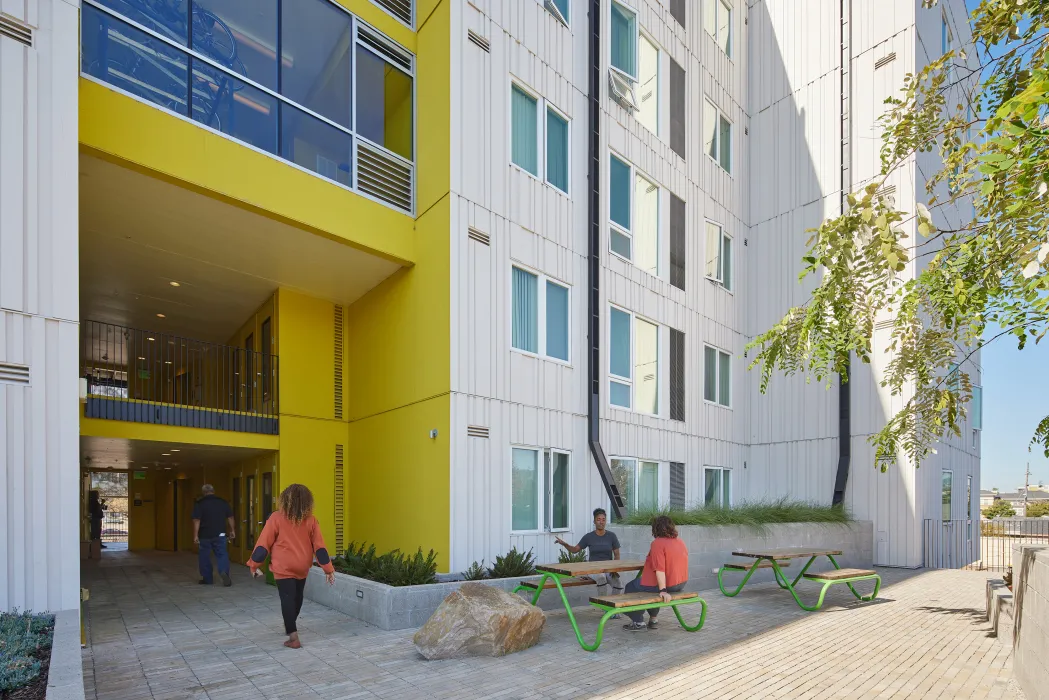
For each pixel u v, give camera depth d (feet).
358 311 40.96
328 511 39.47
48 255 20.39
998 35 20.29
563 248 38.63
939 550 47.96
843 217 22.13
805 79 53.83
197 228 30.63
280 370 38.83
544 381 36.45
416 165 35.32
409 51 36.11
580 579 26.68
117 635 23.02
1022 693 17.47
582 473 38.11
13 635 16.05
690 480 47.21
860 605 30.45
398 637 22.88
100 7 24.82
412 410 33.99
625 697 16.96
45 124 20.61
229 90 28.32
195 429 35.09
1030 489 239.30
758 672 19.24
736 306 54.85
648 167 45.80
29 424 19.58
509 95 36.01
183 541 61.72
